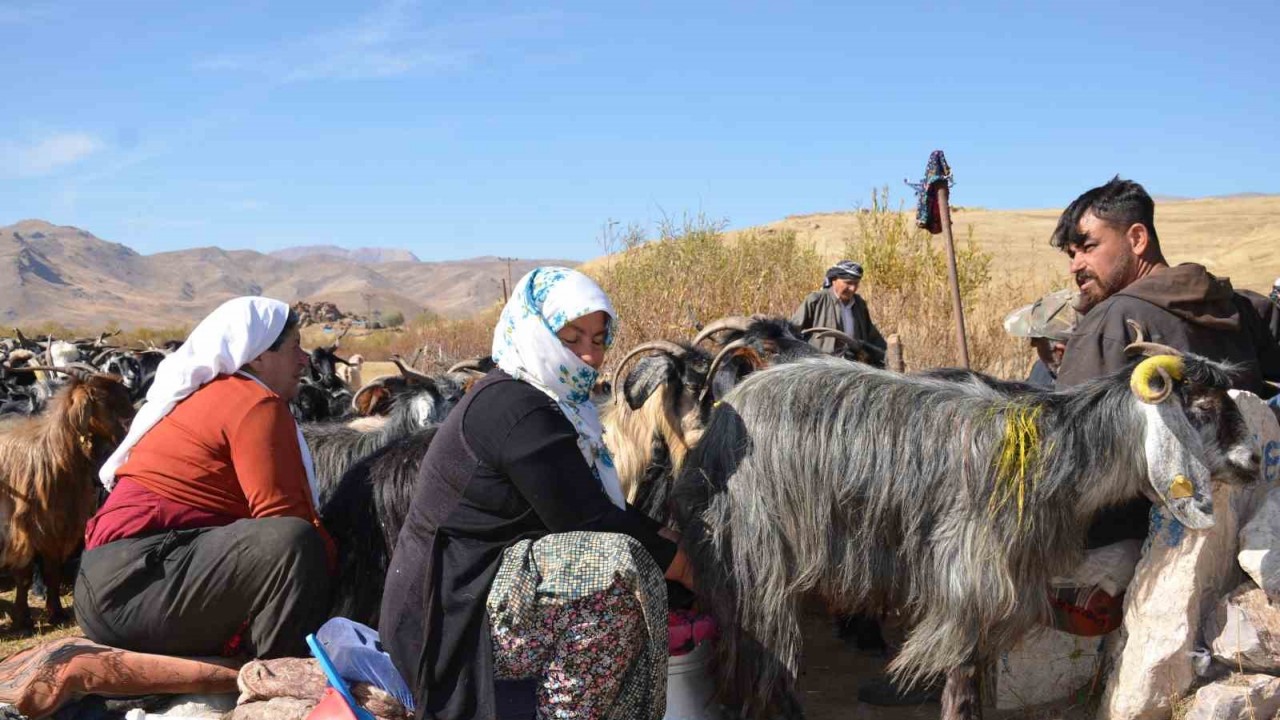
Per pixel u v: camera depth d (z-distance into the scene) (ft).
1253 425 14.57
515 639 11.58
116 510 14.97
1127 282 15.94
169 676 14.84
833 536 14.58
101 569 14.71
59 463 21.90
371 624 16.55
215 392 15.25
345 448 19.29
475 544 11.88
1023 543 13.99
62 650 14.83
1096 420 14.01
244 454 14.98
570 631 11.64
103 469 15.84
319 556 14.90
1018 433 13.78
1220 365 13.74
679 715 14.73
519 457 11.63
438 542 11.87
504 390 11.96
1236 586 14.58
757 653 14.73
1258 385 16.17
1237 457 13.67
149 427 15.42
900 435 14.34
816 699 16.87
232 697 15.21
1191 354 13.87
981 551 13.93
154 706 15.08
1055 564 14.33
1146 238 15.75
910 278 40.24
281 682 13.61
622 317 40.34
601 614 11.67
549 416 11.90
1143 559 14.42
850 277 31.19
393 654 11.93
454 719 11.55
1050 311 19.10
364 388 22.76
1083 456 13.97
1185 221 181.68
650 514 17.67
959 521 14.06
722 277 42.50
